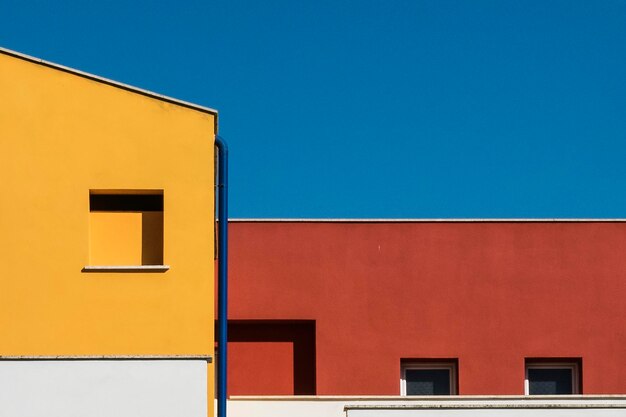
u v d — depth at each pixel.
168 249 23.17
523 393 27.77
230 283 27.73
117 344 22.84
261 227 28.00
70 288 22.95
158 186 23.33
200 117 23.61
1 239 22.98
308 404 25.39
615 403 22.97
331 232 28.05
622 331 28.08
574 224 28.39
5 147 23.23
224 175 24.05
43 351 22.75
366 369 27.61
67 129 23.38
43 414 19.67
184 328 22.97
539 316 28.03
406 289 27.92
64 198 23.19
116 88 23.55
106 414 19.75
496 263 28.14
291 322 27.78
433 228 28.19
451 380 27.84
